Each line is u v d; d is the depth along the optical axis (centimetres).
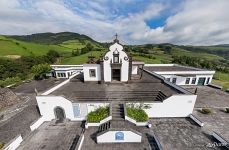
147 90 2473
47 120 2159
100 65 2758
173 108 2080
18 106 2741
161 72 3847
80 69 5144
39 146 1636
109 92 2430
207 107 2561
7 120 2211
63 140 1728
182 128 1894
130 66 2773
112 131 1594
